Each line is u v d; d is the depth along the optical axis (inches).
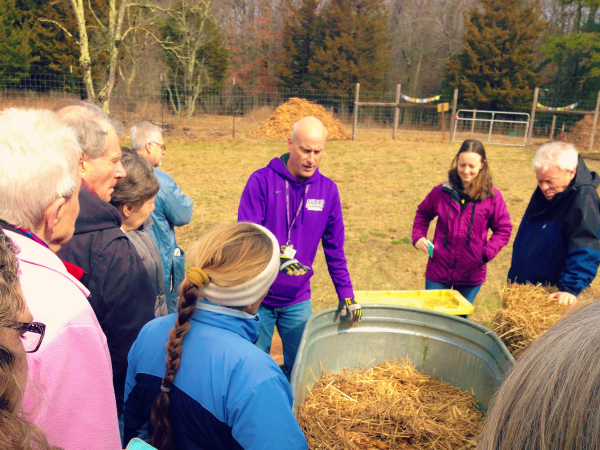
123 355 68.4
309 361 90.3
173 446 48.4
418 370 101.1
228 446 47.5
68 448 40.2
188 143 650.2
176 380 48.0
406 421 85.1
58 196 47.4
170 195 111.6
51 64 1044.5
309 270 111.5
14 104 792.9
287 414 47.4
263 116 1087.0
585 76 1104.8
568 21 1310.3
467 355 92.5
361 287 218.7
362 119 1251.8
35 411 36.7
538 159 111.3
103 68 1076.5
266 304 111.0
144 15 1016.9
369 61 1360.7
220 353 47.8
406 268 241.1
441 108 758.5
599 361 21.1
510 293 104.5
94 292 65.0
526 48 1132.5
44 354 37.9
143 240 94.1
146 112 835.4
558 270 114.0
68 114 72.9
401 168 510.9
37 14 1064.8
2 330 31.7
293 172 107.7
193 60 1083.9
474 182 124.3
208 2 1062.4
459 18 1417.3
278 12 1587.1
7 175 44.3
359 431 84.0
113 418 45.1
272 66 1549.0
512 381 24.4
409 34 1462.8
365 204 362.3
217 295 49.1
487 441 24.6
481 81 1171.9
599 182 111.5
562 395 21.5
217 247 50.2
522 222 124.9
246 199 109.7
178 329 48.0
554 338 23.7
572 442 20.8
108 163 74.7
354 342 101.1
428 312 97.5
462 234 127.7
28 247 43.1
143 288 70.4
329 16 1360.7
